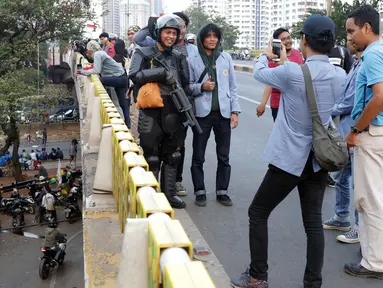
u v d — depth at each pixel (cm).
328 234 453
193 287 150
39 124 3988
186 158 751
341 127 441
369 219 362
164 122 450
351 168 433
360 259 401
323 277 373
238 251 416
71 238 1869
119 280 215
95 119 598
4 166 3158
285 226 477
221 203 533
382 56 326
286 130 318
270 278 373
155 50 453
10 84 2373
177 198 505
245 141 895
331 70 314
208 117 511
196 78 506
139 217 238
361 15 343
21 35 2769
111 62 898
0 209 2183
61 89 3428
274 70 319
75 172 2373
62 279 1509
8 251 1747
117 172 376
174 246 182
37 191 2217
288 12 11581
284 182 320
